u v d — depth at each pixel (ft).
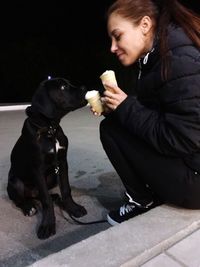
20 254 6.19
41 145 6.95
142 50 5.71
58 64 30.30
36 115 6.95
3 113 18.03
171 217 5.45
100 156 10.78
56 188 8.81
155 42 5.40
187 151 5.24
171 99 5.08
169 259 4.65
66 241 6.57
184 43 5.07
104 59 30.04
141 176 6.06
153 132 5.37
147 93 5.60
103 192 8.43
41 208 7.86
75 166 9.99
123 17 5.49
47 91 6.97
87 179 9.14
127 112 5.58
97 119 16.07
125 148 6.00
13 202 8.13
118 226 5.18
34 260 6.02
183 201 5.62
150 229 5.09
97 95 6.22
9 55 28.53
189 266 4.52
